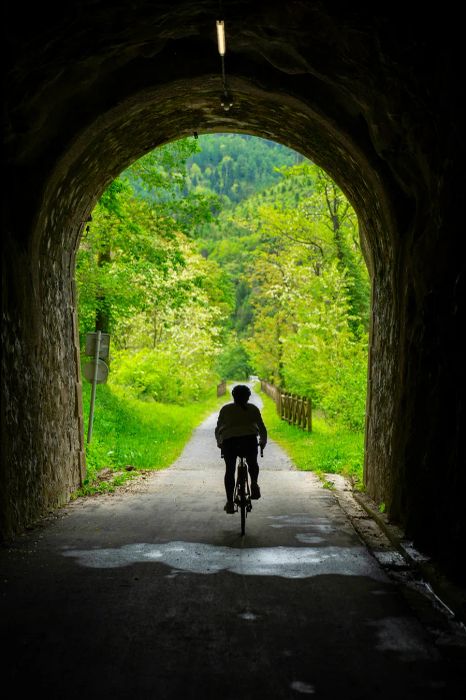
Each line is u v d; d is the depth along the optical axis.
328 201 30.42
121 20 6.83
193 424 27.88
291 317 33.81
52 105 7.84
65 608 5.42
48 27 6.27
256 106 10.93
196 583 6.12
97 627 5.00
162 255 21.50
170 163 21.31
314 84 9.16
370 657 4.48
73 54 7.03
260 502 10.38
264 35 7.79
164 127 12.09
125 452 15.60
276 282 43.81
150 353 32.12
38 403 9.19
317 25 7.03
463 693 3.98
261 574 6.43
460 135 6.15
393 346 9.38
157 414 26.75
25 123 7.59
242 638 4.79
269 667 4.30
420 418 7.61
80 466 11.70
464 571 5.74
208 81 9.64
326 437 19.81
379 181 9.20
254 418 8.41
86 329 22.81
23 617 5.21
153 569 6.59
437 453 6.75
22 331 8.48
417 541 7.12
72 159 9.34
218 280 48.34
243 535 8.07
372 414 10.93
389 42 6.51
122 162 12.48
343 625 5.07
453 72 5.98
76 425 11.55
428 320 7.31
